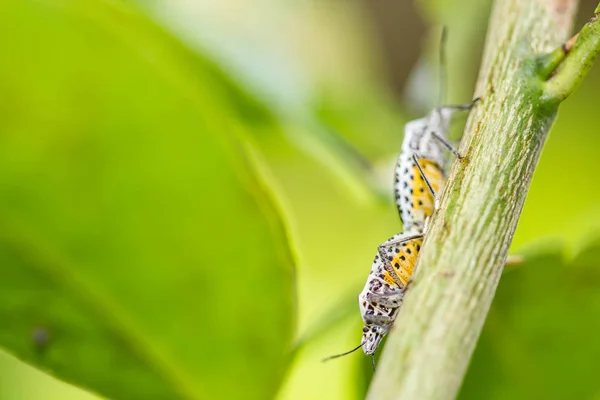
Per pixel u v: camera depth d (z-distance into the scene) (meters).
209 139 0.24
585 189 0.29
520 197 0.22
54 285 0.24
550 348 0.24
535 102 0.23
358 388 0.25
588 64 0.23
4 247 0.23
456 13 0.27
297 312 0.24
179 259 0.24
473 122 0.23
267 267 0.24
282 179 0.28
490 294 0.22
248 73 0.27
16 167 0.23
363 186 0.26
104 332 0.24
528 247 0.25
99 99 0.24
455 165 0.23
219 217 0.24
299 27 0.30
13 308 0.23
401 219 0.25
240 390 0.24
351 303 0.25
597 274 0.24
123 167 0.24
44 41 0.23
